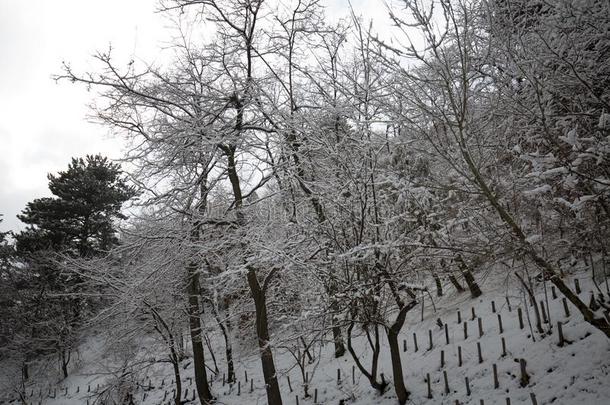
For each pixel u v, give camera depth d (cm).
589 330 734
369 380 937
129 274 1134
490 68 569
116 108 1001
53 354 2361
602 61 543
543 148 604
